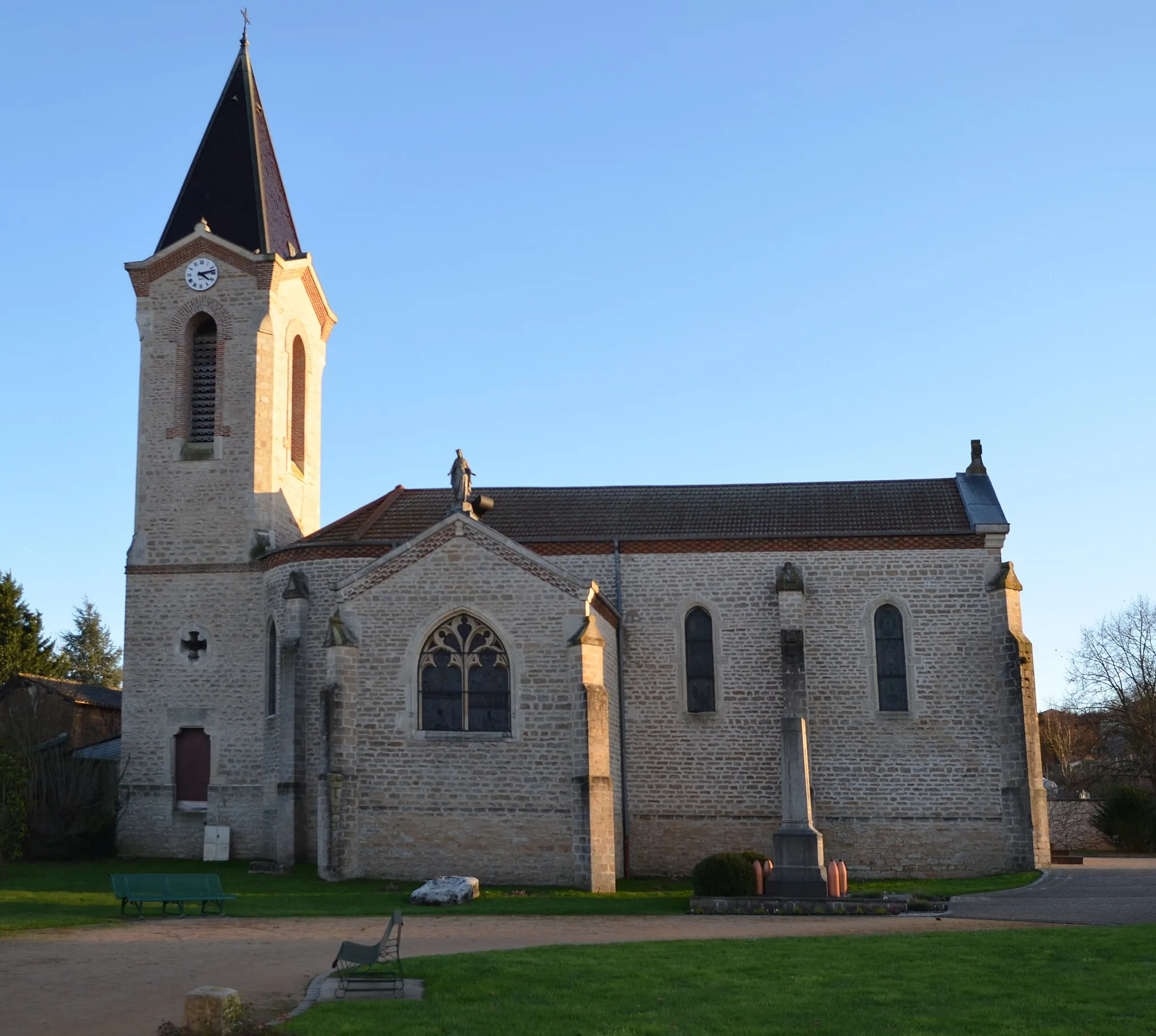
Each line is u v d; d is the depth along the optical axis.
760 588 34.47
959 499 36.72
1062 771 65.12
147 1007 15.23
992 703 33.59
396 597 30.78
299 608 33.09
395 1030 13.51
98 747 42.84
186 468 37.31
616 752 33.00
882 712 33.88
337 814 29.52
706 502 37.62
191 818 35.44
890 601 34.31
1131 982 15.26
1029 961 16.88
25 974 17.31
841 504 36.97
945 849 33.00
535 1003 14.73
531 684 30.00
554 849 29.25
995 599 33.88
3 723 39.53
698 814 33.47
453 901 25.59
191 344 38.34
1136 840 46.22
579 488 39.12
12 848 31.28
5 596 63.50
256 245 38.44
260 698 35.53
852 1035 13.22
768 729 33.72
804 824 28.28
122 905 23.92
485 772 29.77
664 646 34.38
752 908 24.64
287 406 38.62
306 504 39.88
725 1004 14.56
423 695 30.36
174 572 36.78
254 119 40.34
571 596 30.25
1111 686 61.31
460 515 30.94
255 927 22.38
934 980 15.72
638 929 22.05
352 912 24.53
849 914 24.28
